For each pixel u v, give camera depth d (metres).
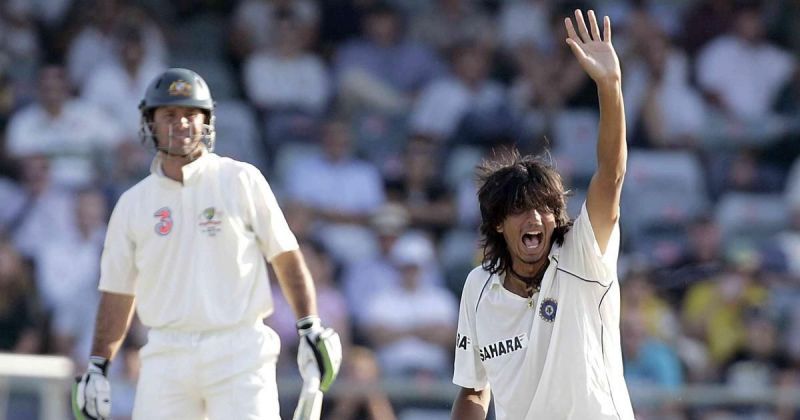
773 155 48.25
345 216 40.97
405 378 35.72
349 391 30.86
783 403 32.16
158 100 18.28
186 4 48.06
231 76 46.34
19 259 37.44
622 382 15.98
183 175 18.14
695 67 49.53
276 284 35.59
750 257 40.44
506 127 45.25
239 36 46.88
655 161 46.31
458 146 44.84
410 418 31.08
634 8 49.59
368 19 47.44
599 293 15.79
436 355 37.31
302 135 44.50
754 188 46.44
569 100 46.81
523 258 15.84
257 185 18.41
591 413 15.66
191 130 18.28
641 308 36.25
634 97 47.34
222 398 17.80
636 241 43.34
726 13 50.12
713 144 47.84
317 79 45.94
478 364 16.83
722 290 39.41
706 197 46.09
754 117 48.88
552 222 15.79
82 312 37.25
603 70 15.40
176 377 17.92
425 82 46.62
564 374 15.73
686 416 32.28
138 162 41.19
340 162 42.12
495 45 47.78
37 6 45.56
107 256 18.56
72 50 44.44
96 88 42.44
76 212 38.31
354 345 37.69
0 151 40.78
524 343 16.08
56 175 40.00
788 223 45.59
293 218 38.88
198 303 17.89
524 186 15.70
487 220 16.00
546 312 15.89
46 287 37.41
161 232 18.08
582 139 45.84
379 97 46.06
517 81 46.91
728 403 32.25
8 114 42.66
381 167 43.78
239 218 18.16
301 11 47.06
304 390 17.86
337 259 39.47
